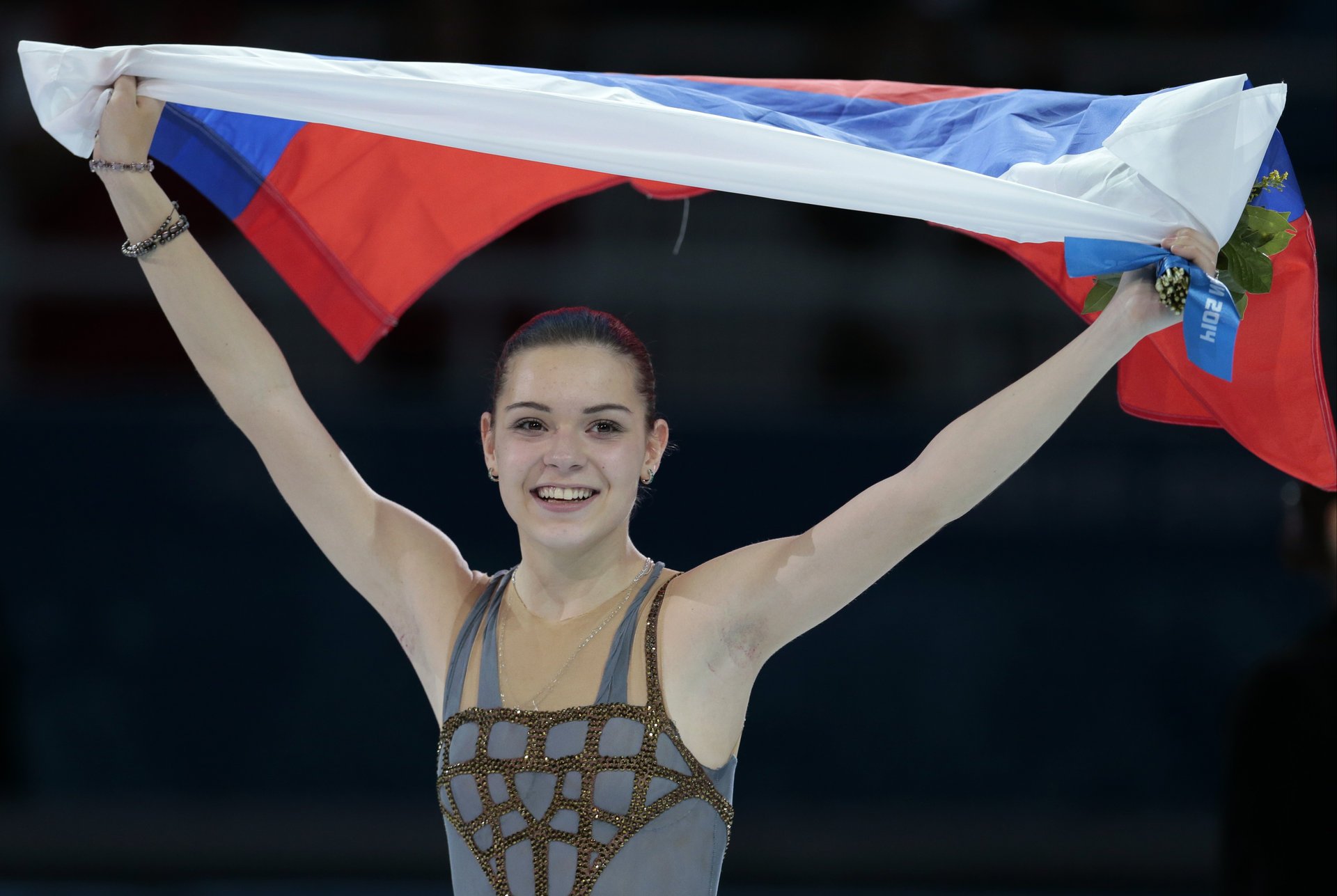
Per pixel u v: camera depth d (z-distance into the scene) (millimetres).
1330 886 10508
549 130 7691
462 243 9547
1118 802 17906
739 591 7848
